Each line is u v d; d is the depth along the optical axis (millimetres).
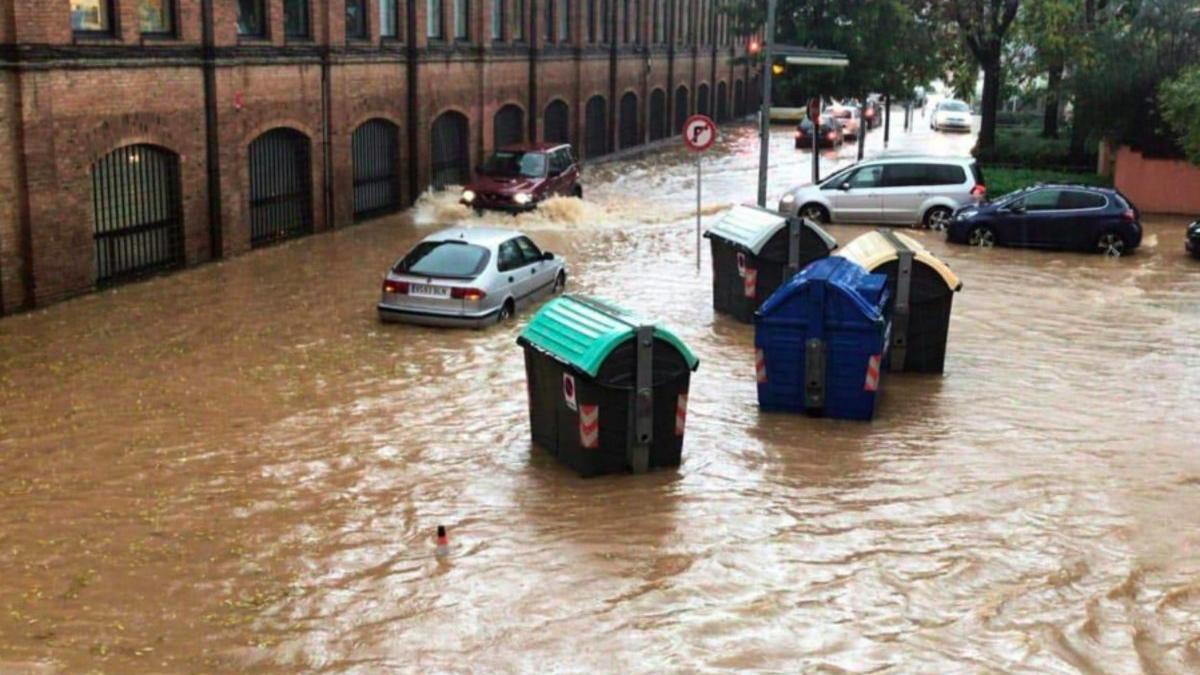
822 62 24828
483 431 12109
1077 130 33312
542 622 7926
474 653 7496
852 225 27250
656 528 9602
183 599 8242
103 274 18625
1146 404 13305
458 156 32281
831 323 12492
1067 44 32000
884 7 30516
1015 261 22797
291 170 24078
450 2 30828
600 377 10609
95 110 17938
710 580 8602
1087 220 23766
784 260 16781
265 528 9523
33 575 8562
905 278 14312
